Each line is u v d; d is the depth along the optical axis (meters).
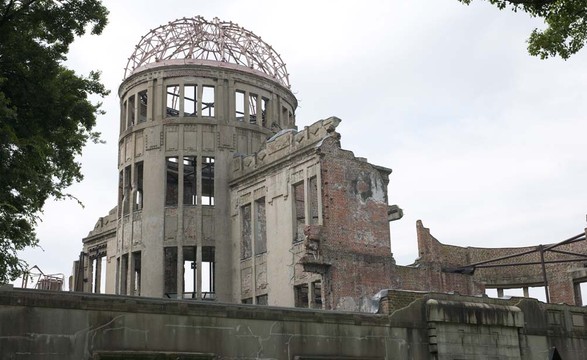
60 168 24.05
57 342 15.57
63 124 22.88
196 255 41.91
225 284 41.62
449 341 22.09
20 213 22.77
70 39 23.12
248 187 41.69
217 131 44.06
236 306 18.28
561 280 46.25
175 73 44.81
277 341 18.78
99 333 16.16
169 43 46.25
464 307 22.67
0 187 21.45
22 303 15.32
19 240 22.91
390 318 21.17
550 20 17.06
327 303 33.88
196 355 17.28
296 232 37.53
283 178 38.56
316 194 37.53
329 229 34.81
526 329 24.45
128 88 46.16
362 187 36.91
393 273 36.97
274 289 37.91
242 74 45.50
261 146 43.50
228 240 42.50
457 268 41.34
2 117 19.97
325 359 19.42
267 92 46.53
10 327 15.09
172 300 17.31
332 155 36.16
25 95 21.97
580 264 45.56
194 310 17.58
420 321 21.81
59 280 35.44
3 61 21.81
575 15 16.80
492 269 47.62
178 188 43.09
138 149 44.69
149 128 44.34
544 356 24.72
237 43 46.94
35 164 22.14
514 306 24.28
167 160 44.78
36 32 22.69
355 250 35.50
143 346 16.67
